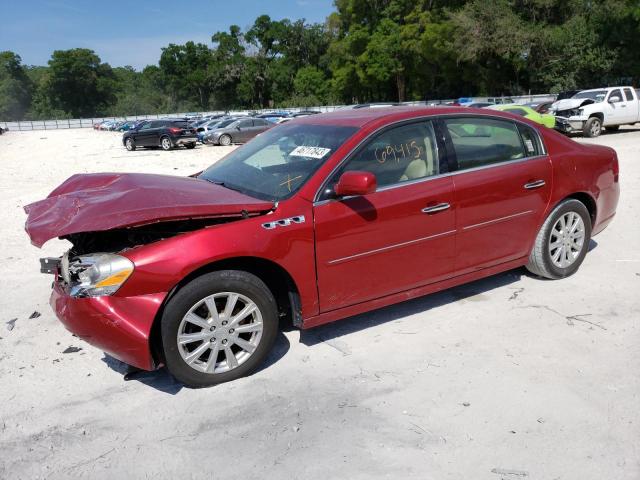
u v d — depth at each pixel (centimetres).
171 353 326
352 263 373
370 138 383
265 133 478
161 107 10538
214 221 346
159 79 10894
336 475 263
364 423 303
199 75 9925
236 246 331
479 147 431
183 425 309
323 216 359
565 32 4297
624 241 621
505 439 284
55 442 298
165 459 281
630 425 291
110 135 4978
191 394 340
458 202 410
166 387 350
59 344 418
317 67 8981
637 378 335
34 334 436
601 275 508
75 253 363
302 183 366
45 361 390
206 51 10575
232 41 9619
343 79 6838
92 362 388
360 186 337
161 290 318
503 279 507
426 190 396
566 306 442
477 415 305
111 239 369
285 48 9081
